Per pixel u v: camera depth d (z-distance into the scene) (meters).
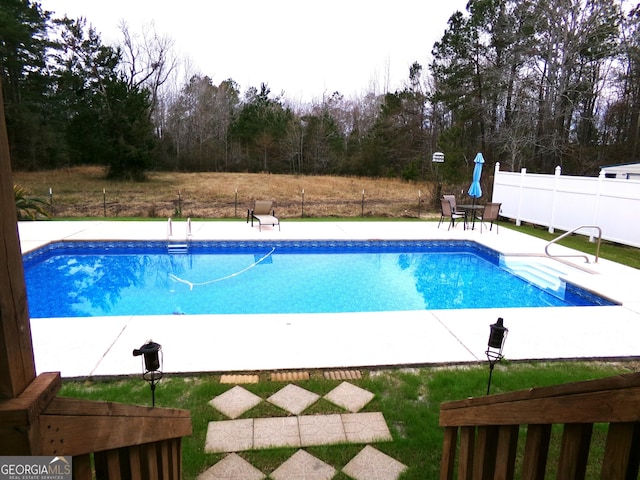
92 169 27.67
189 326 4.54
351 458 2.54
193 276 7.61
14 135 24.89
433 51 25.59
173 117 34.72
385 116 31.27
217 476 2.37
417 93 30.12
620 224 8.95
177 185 22.53
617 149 21.28
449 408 1.81
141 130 23.38
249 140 35.03
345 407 3.07
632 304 5.47
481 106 22.95
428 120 30.47
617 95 22.45
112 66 25.41
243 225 10.70
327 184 24.89
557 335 4.48
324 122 34.47
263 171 34.59
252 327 4.54
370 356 3.89
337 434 2.76
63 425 0.78
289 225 10.93
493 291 7.19
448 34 24.05
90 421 0.90
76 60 25.69
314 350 4.00
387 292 7.03
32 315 5.84
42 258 8.15
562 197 10.43
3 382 0.66
